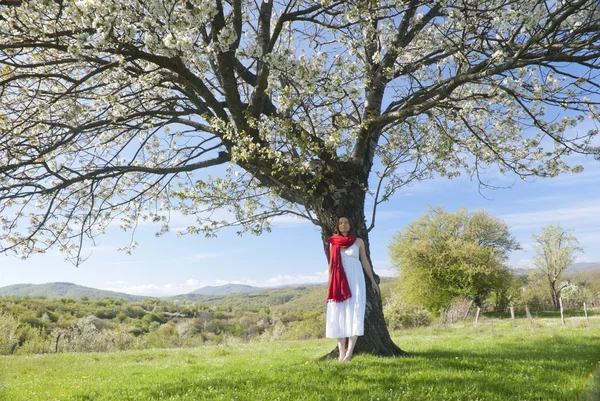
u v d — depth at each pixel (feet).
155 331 173.88
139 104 28.48
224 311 280.92
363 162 28.14
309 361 25.44
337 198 26.55
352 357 24.21
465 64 25.26
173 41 17.76
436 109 31.27
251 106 24.73
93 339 92.63
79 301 229.45
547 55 20.77
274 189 27.89
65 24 19.88
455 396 14.83
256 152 24.57
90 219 28.78
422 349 30.22
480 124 31.76
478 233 119.96
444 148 31.12
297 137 23.09
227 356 39.09
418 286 113.70
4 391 25.07
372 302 25.91
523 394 15.01
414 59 31.63
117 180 32.01
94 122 25.07
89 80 25.50
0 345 75.77
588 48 20.84
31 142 25.07
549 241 134.10
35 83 27.09
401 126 31.17
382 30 26.86
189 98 28.58
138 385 22.34
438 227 120.06
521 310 121.29
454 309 104.68
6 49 21.24
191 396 16.93
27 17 19.69
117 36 19.15
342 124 23.85
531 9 19.16
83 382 26.71
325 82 21.63
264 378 19.70
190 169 28.76
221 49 19.33
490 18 22.81
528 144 29.96
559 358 23.77
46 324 143.64
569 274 136.56
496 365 21.03
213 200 27.04
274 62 20.08
